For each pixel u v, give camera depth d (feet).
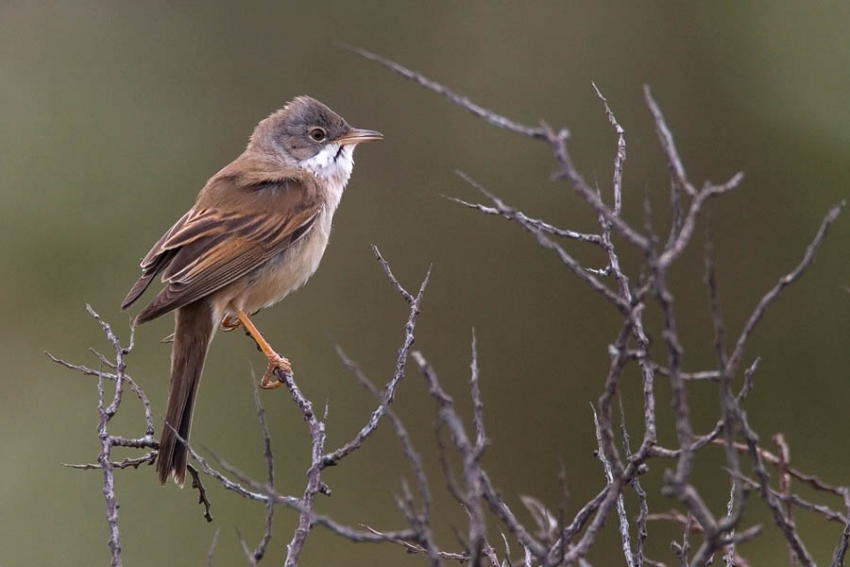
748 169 49.75
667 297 14.60
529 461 47.01
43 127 52.06
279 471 45.65
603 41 52.29
